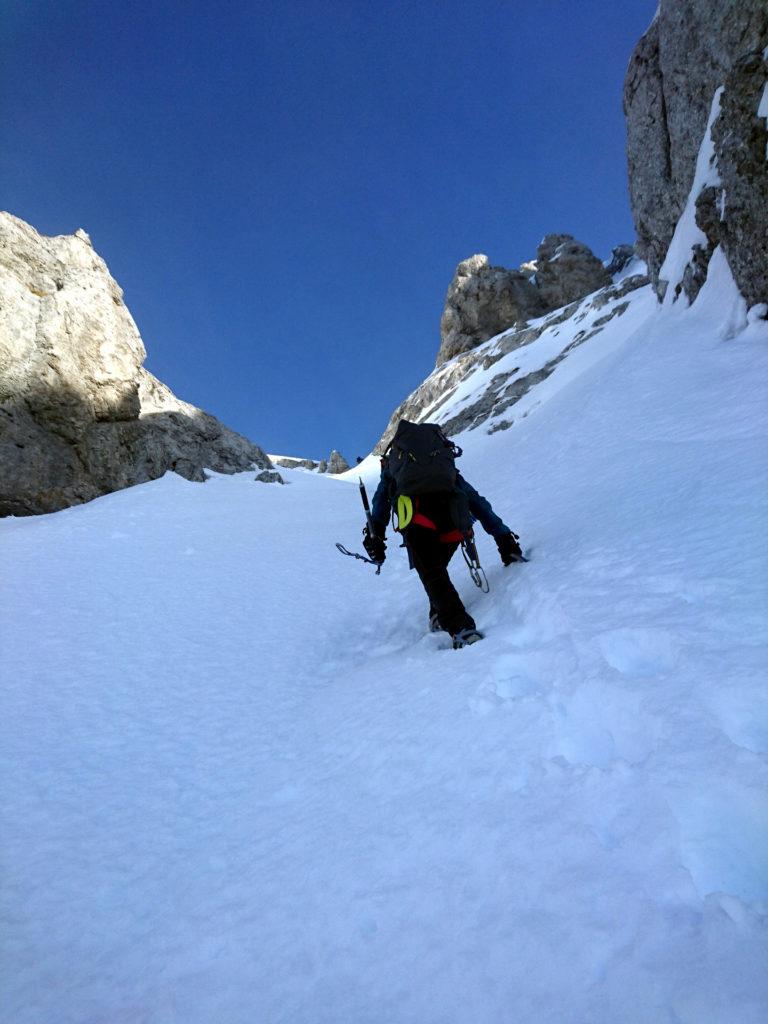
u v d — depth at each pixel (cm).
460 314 6638
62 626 568
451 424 4284
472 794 187
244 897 183
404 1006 123
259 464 2762
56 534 1172
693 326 1420
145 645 513
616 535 404
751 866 132
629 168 2095
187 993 151
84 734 345
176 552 1037
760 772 142
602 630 253
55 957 178
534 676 262
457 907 143
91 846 237
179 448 2450
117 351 2025
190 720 360
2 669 452
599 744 196
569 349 4231
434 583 359
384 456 423
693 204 1661
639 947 114
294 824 219
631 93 2023
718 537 317
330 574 816
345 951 145
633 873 133
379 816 198
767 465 421
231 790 268
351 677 387
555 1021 106
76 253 2114
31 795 281
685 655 208
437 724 246
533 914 132
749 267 1188
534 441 1583
